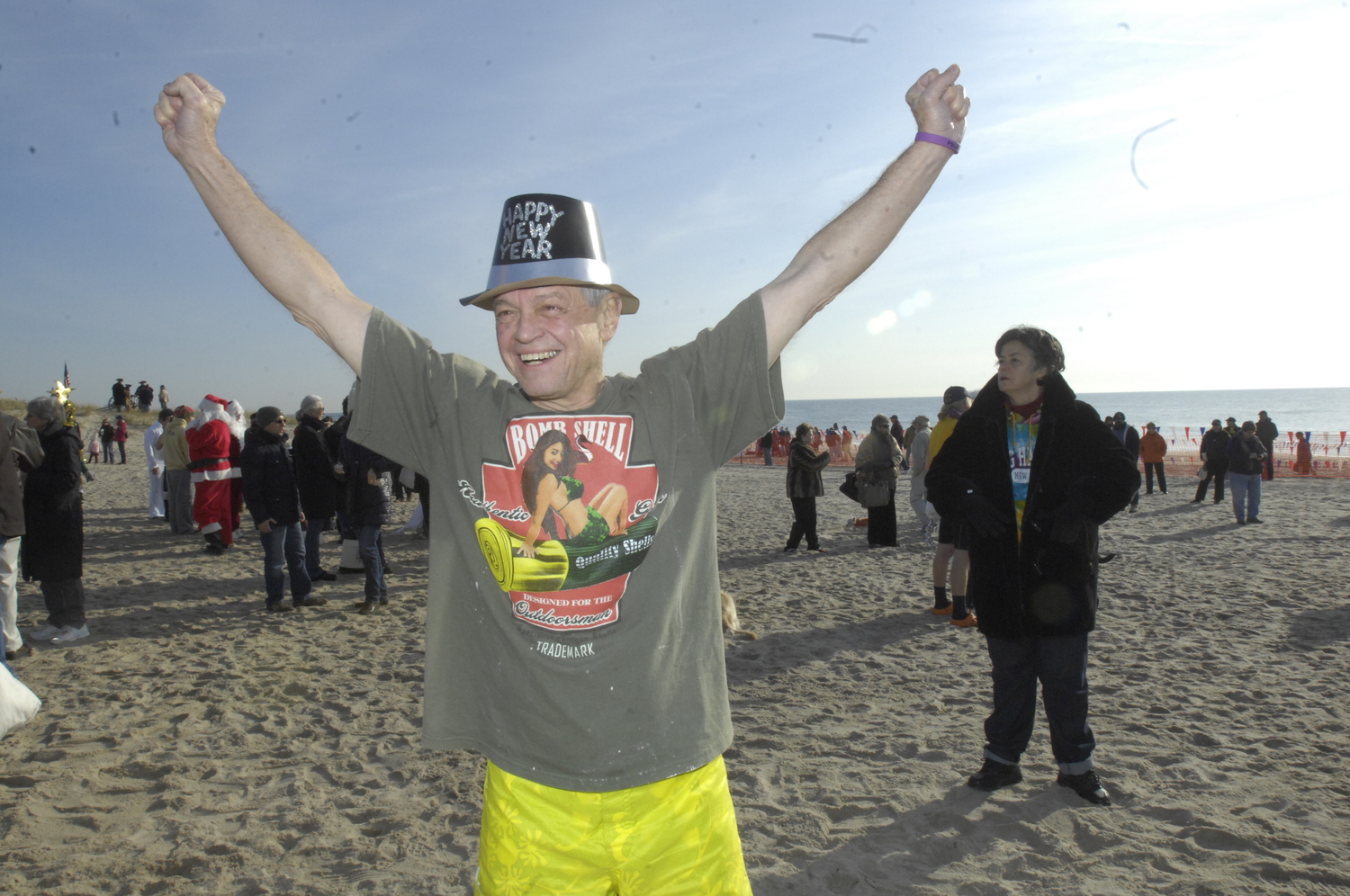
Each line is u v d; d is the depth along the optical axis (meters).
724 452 1.64
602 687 1.47
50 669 5.68
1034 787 3.71
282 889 2.94
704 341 1.62
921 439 10.91
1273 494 18.03
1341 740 4.17
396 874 3.04
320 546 11.56
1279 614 7.00
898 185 1.59
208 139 1.62
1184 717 4.55
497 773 1.55
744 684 5.34
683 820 1.53
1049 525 3.50
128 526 13.05
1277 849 3.12
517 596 1.51
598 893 1.52
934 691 5.16
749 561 10.27
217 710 4.85
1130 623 6.79
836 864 3.08
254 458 7.37
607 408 1.57
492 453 1.55
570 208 1.53
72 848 3.23
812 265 1.62
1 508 5.65
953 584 6.82
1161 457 18.19
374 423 1.61
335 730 4.53
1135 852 3.13
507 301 1.52
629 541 1.50
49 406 6.39
